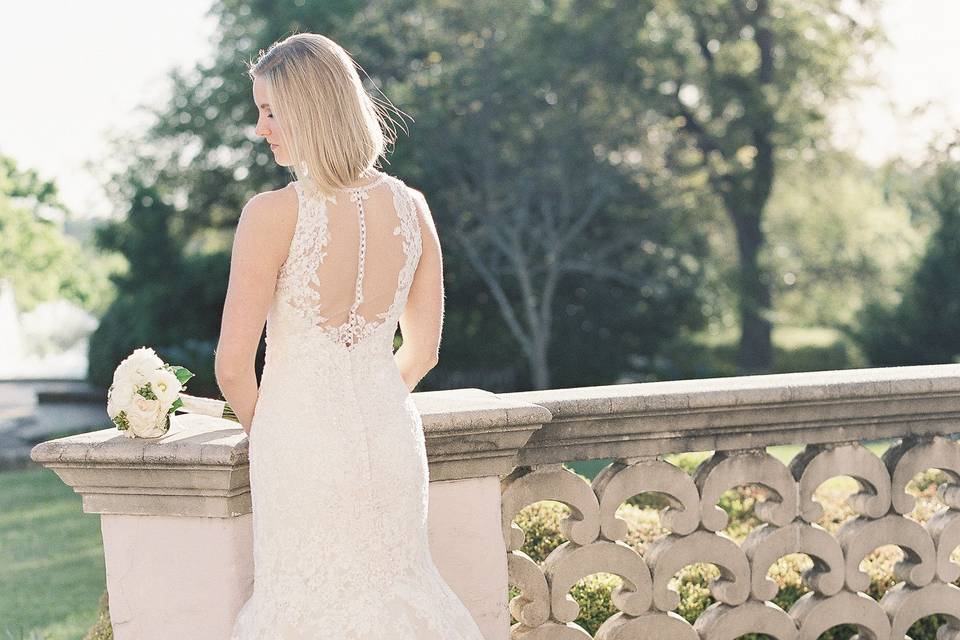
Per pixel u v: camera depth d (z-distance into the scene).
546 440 2.82
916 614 3.16
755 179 28.75
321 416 2.35
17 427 23.17
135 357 2.54
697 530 2.96
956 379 3.03
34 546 9.20
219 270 25.12
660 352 28.48
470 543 2.76
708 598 3.67
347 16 24.09
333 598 2.35
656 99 25.34
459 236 24.98
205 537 2.53
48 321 53.34
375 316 2.44
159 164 26.09
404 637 2.38
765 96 27.86
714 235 32.03
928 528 3.20
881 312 26.22
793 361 29.89
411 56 25.02
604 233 26.33
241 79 24.72
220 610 2.54
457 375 27.09
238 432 2.61
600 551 2.89
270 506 2.36
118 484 2.54
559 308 26.91
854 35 27.98
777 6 28.28
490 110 24.20
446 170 24.78
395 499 2.41
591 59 24.23
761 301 29.08
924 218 27.27
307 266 2.33
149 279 25.30
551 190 24.88
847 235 30.45
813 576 3.10
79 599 7.21
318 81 2.34
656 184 26.17
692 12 28.25
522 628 2.88
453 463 2.71
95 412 26.23
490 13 24.48
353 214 2.38
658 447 2.91
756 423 2.95
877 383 2.97
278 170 25.83
